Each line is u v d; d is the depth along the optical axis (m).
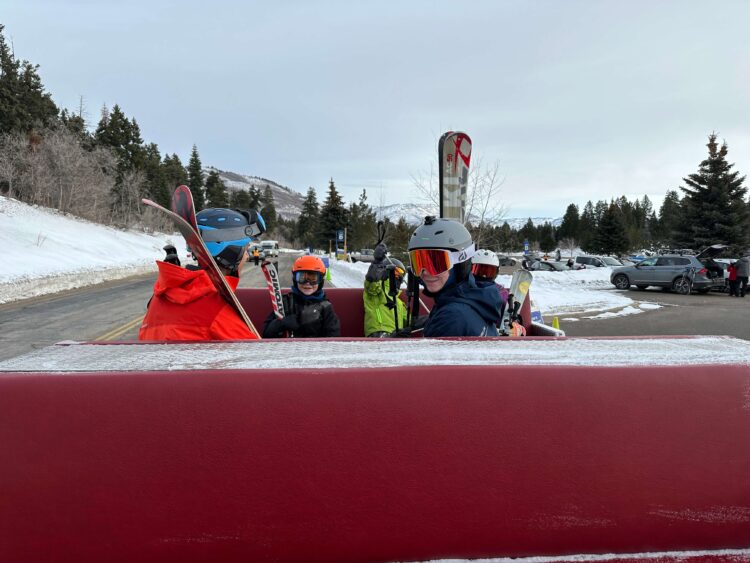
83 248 30.06
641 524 1.15
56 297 15.59
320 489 1.06
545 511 1.12
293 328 2.86
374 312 3.71
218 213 2.05
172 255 2.07
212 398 1.06
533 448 1.12
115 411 1.05
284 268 31.80
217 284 1.78
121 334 9.07
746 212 33.91
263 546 1.05
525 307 3.32
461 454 1.10
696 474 1.17
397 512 1.08
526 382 1.14
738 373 1.23
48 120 52.09
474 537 1.10
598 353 1.33
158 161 76.94
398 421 1.09
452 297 1.98
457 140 3.63
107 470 1.03
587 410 1.15
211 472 1.05
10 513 1.02
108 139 66.56
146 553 1.03
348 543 1.07
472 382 1.13
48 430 1.03
